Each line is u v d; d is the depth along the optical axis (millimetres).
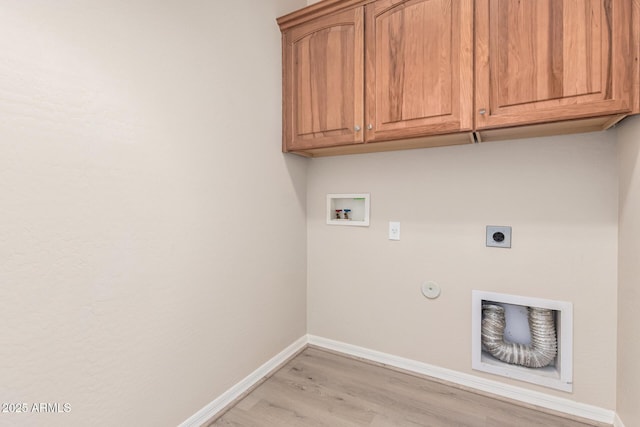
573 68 1189
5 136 832
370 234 2008
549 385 1544
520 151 1588
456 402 1604
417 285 1868
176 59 1297
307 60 1819
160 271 1251
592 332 1461
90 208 1020
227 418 1486
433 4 1444
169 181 1278
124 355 1131
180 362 1344
